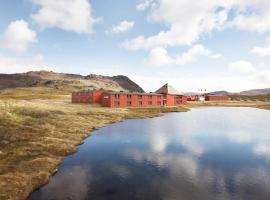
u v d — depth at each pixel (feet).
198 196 97.09
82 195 96.22
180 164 136.87
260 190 103.19
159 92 629.51
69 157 146.00
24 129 186.80
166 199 93.76
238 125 289.53
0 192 89.86
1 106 246.47
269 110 534.37
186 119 344.08
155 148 172.65
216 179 114.93
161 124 290.35
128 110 414.00
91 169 126.31
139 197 95.55
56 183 107.04
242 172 125.08
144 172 123.34
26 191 94.94
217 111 495.41
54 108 324.39
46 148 151.43
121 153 157.48
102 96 466.29
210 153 161.79
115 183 108.68
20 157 130.72
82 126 238.48
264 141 200.23
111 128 253.24
